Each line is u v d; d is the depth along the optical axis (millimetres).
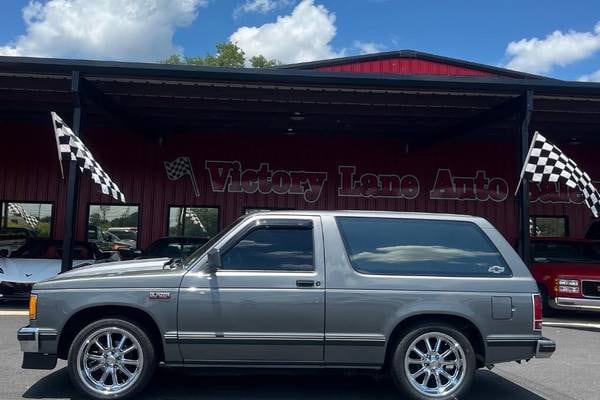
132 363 5051
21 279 10516
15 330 8609
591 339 9141
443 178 17891
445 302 5074
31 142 16906
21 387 5500
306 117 14805
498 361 5086
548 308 11352
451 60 16719
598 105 13188
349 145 17781
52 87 12461
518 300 5141
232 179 17375
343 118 14844
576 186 10078
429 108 13602
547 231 18156
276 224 5312
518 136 11641
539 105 13188
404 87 11203
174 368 5121
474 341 5270
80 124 10656
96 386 5004
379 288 5090
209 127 16516
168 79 11000
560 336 9398
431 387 5105
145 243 16922
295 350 5039
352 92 12328
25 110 14898
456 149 18016
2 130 16891
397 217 5441
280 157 17578
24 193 16734
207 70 10648
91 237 16875
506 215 17859
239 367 5066
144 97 13109
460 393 5035
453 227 5434
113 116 13195
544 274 11414
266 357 5043
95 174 9859
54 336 4969
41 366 5035
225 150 17453
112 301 4980
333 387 5746
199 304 5008
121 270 5445
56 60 10422
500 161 18047
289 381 5941
